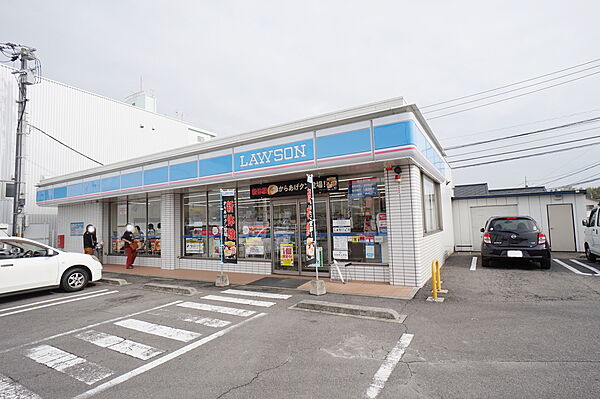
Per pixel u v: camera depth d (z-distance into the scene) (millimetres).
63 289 9055
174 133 29438
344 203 8789
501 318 5234
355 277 8445
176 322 5695
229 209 8906
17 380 3717
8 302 7656
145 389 3432
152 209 13211
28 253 8164
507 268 9711
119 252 14406
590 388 3121
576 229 13641
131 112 25453
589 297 6230
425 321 5246
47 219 19234
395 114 6902
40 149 19578
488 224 10148
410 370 3637
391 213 7766
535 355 3873
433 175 9852
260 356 4156
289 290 7758
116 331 5332
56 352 4527
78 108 21797
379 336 4691
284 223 9734
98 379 3691
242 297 7355
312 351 4250
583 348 4008
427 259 8594
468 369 3605
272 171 8500
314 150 7855
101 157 22906
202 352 4355
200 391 3348
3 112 18469
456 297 6582
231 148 9328
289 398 3154
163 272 11312
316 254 7410
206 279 9648
